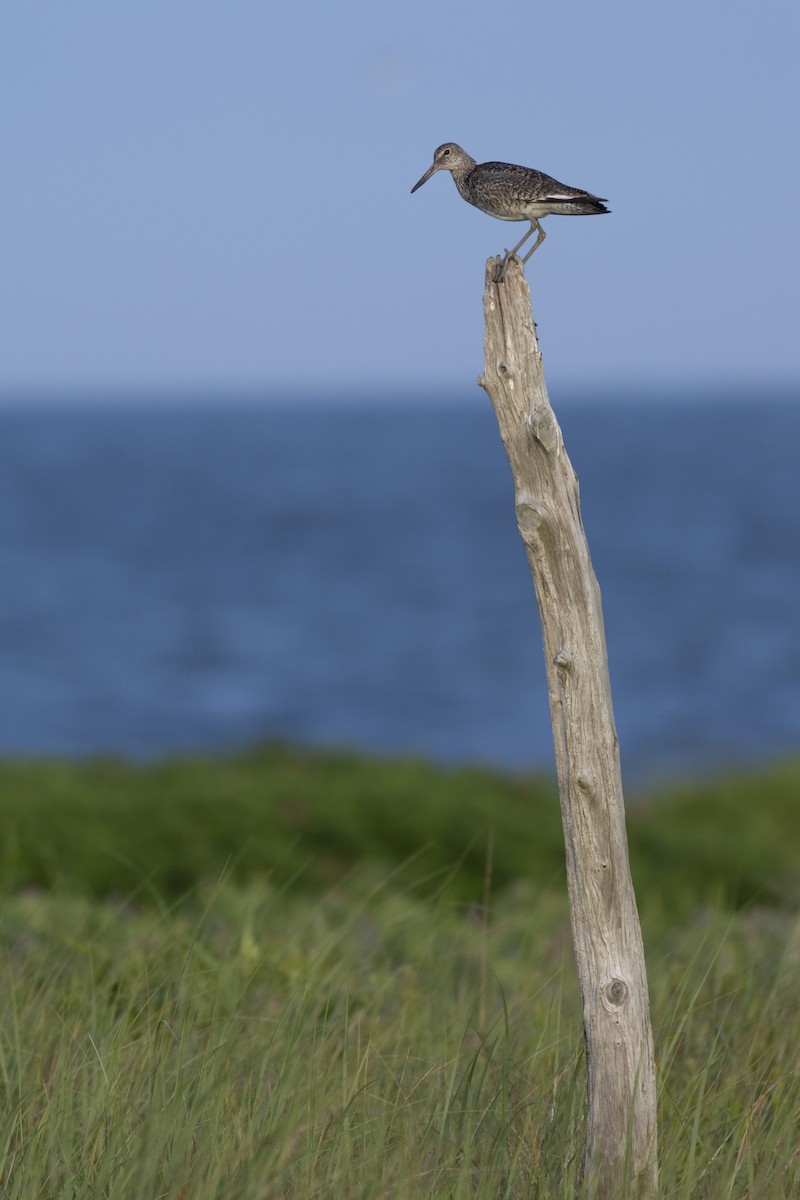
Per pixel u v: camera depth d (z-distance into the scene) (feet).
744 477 631.56
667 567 308.81
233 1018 21.31
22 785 60.34
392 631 227.20
